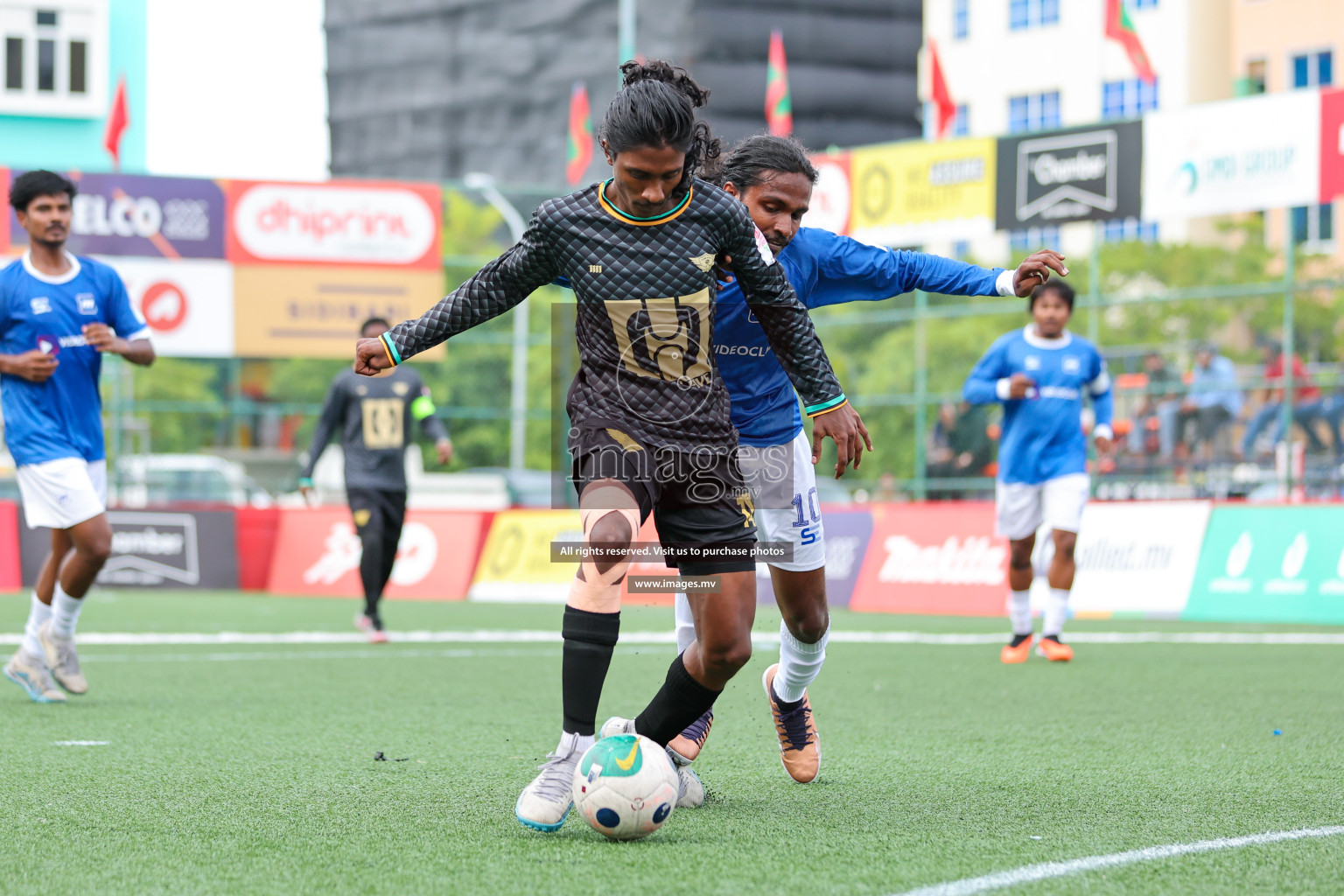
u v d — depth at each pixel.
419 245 37.56
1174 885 6.68
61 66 69.94
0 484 42.28
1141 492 34.00
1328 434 32.12
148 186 35.84
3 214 34.31
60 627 13.89
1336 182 27.83
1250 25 82.50
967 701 14.59
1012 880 6.73
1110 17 38.44
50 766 10.11
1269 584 27.50
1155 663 18.72
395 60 143.12
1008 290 9.11
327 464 54.53
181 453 41.69
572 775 7.89
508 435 47.47
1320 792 9.27
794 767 9.58
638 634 22.98
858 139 115.19
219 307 36.41
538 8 136.00
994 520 30.59
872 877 6.79
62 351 13.53
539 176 136.00
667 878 6.74
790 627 9.23
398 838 7.67
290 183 36.69
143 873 6.88
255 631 24.20
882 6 115.62
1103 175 30.44
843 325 39.62
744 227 7.99
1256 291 31.47
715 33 111.38
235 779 9.61
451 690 15.42
